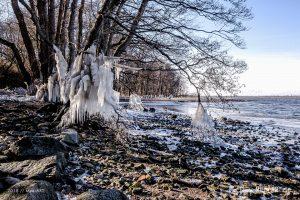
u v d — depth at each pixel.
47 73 20.62
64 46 21.25
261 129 23.81
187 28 13.83
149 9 14.95
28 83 23.36
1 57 34.28
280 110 57.91
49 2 21.67
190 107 52.28
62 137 9.35
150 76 17.73
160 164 8.54
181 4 13.59
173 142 12.95
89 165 7.46
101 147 9.74
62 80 13.56
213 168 8.78
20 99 21.28
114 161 8.19
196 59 12.62
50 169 6.15
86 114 11.55
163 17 14.24
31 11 17.75
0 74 32.25
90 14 16.97
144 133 15.05
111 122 11.63
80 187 6.12
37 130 11.02
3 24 30.50
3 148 7.65
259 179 8.12
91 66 10.68
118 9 14.82
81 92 10.63
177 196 6.23
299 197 6.89
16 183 4.96
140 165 7.91
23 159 6.93
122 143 10.80
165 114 30.92
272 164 10.55
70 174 6.80
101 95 10.23
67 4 21.25
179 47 14.15
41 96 19.30
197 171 8.27
